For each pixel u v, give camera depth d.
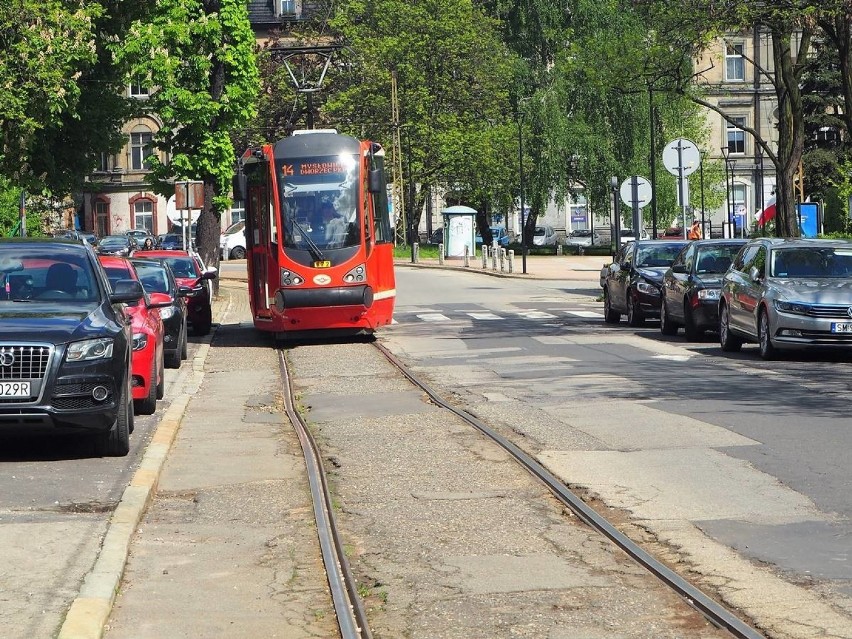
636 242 33.31
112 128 38.66
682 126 78.62
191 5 42.44
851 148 78.12
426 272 69.62
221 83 44.56
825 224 51.47
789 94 33.91
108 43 37.94
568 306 41.25
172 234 84.69
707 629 7.09
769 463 12.11
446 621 7.41
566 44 75.50
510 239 108.94
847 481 11.20
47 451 14.18
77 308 13.91
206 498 11.62
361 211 29.25
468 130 83.44
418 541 9.52
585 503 10.65
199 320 32.97
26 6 31.92
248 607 7.94
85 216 108.88
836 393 17.41
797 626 7.04
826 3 29.91
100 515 10.57
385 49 82.38
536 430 14.72
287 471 12.99
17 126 33.12
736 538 9.23
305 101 84.50
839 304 21.88
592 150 74.88
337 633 7.35
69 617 7.33
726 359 22.91
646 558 8.67
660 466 12.13
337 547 9.43
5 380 12.90
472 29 83.62
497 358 23.89
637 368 21.36
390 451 13.80
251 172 30.81
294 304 28.61
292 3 107.00
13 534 9.69
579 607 7.59
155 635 7.30
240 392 20.69
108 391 13.27
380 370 22.80
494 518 10.23
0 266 14.59
